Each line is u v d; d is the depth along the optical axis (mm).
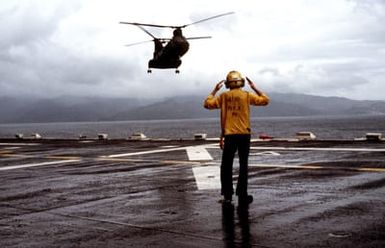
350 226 4891
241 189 6430
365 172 8992
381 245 4195
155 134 147500
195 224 5293
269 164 11039
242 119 6523
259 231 4855
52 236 5020
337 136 103375
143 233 4996
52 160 14766
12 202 7297
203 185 8219
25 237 5016
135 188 8211
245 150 6512
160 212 6051
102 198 7324
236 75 6820
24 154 17969
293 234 4676
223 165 6555
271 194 7027
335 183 7801
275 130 163750
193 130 196375
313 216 5418
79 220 5777
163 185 8422
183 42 24547
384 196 6477
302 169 9852
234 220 5410
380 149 13742
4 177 10797
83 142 25391
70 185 8977
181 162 12359
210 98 6809
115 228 5281
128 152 16719
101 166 12344
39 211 6469
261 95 6680
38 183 9484
